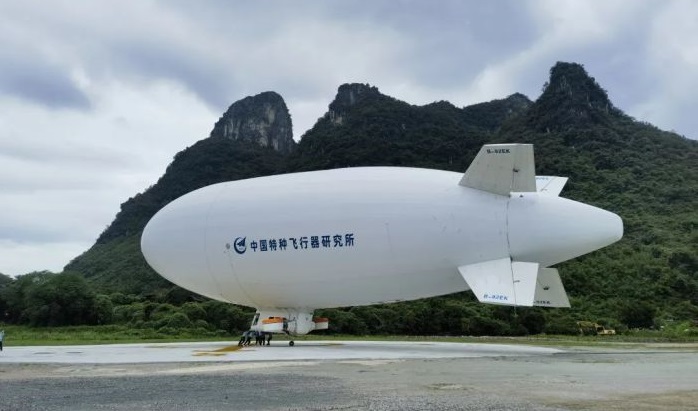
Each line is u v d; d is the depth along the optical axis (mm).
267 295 28078
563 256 24031
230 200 27688
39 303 74062
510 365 19016
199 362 20703
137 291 107938
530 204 23641
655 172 135875
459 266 24094
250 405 10789
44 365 20047
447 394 11906
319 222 25234
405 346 30469
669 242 100312
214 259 27656
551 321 66312
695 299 80875
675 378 15156
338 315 61188
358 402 10914
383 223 24250
